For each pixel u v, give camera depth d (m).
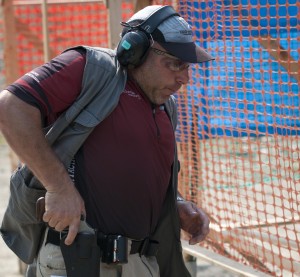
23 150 7.21
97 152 7.57
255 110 10.58
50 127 7.64
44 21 13.82
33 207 7.87
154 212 7.98
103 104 7.48
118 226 7.66
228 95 11.05
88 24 17.22
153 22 7.56
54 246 7.70
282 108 10.21
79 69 7.43
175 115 8.49
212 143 12.02
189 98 12.10
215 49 11.14
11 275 14.88
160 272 8.62
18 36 17.73
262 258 11.13
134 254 7.97
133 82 7.76
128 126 7.60
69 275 7.45
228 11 11.05
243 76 10.67
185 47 7.55
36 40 17.34
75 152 7.55
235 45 11.05
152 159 7.79
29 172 7.76
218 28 11.05
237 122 11.02
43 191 7.75
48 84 7.30
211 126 11.66
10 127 7.16
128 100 7.67
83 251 7.39
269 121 11.62
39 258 7.88
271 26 10.78
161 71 7.61
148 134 7.73
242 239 11.38
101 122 7.57
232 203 11.68
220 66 11.30
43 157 7.25
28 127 7.18
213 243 11.91
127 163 7.59
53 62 7.45
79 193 7.53
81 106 7.42
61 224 7.29
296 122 10.53
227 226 11.66
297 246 10.56
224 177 13.18
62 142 7.57
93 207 7.60
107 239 7.61
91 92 7.43
